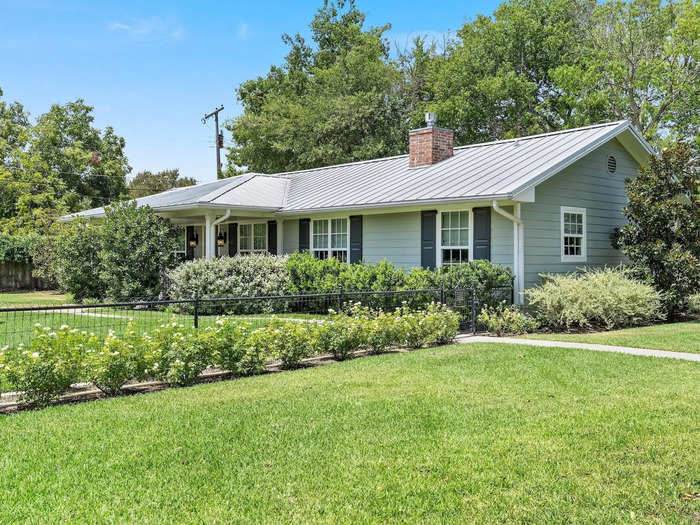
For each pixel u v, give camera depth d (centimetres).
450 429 540
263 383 740
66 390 701
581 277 1395
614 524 364
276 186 2134
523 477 432
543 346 1017
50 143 4022
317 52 4516
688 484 419
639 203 1467
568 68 2927
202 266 1576
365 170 2044
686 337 1109
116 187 4394
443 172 1655
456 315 1126
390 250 1627
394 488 413
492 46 3338
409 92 3725
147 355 713
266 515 374
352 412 597
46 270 2517
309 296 969
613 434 522
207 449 489
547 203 1443
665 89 2861
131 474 438
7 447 495
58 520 364
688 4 2897
